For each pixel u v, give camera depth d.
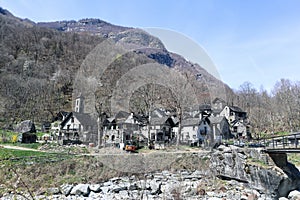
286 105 49.44
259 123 44.59
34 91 51.06
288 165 17.56
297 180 16.19
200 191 13.64
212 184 15.36
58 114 40.53
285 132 42.19
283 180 15.15
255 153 17.03
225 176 17.19
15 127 33.84
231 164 17.28
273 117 47.66
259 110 47.16
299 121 44.94
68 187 13.90
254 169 16.08
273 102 52.78
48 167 15.66
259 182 15.69
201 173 15.64
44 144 23.44
